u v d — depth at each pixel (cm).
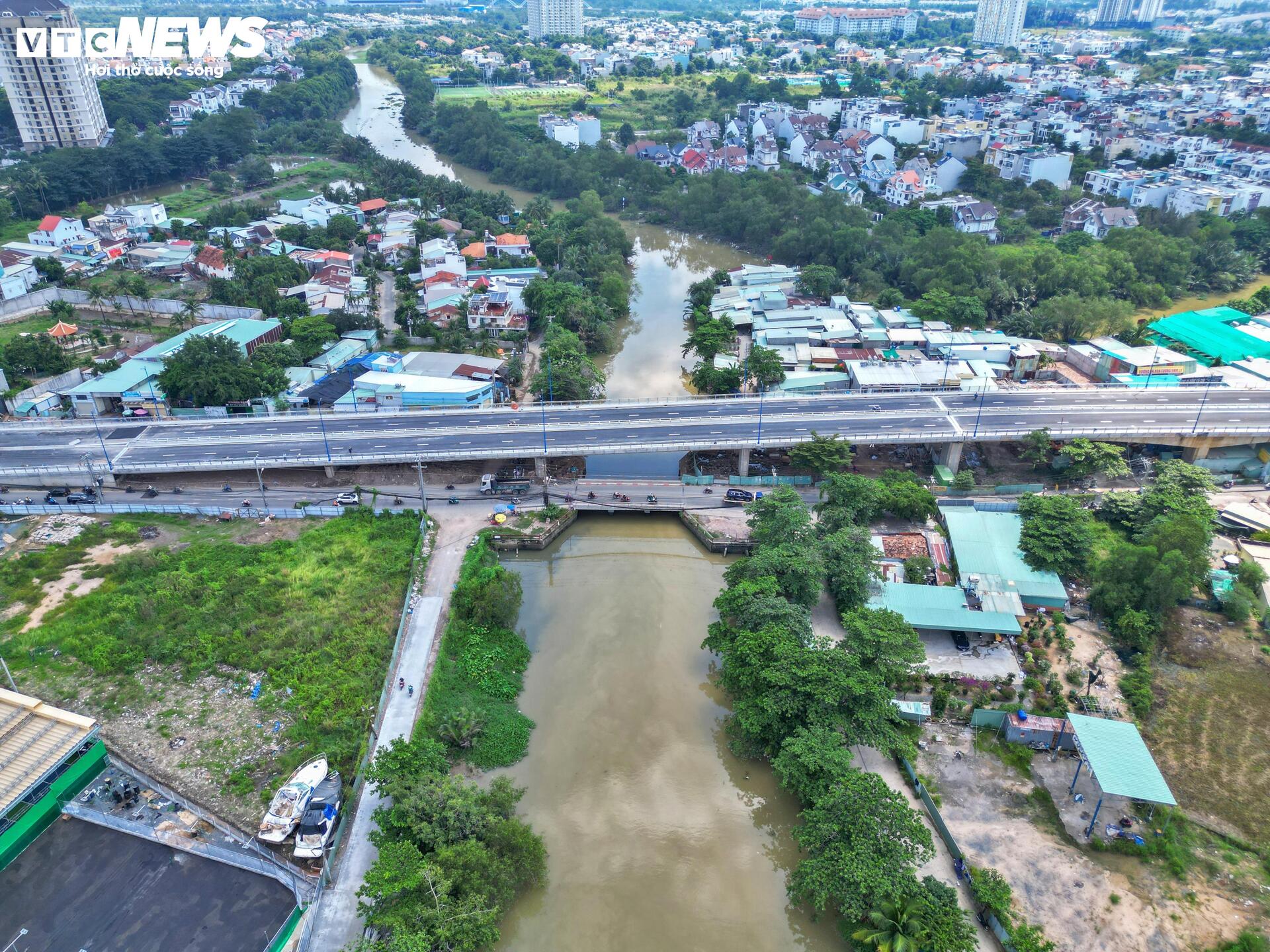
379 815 7894
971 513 12650
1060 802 8481
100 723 9500
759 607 9888
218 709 9719
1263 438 14338
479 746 9288
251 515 13700
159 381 16338
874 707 8712
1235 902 7475
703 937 7388
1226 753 9006
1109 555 11969
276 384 16762
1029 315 19950
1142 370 17125
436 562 12450
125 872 7712
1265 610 10919
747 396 16362
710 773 9119
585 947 7306
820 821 7506
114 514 13750
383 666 10331
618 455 14538
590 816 8562
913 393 16275
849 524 12206
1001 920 7119
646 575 12550
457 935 6838
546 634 11275
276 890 7556
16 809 8031
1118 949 7075
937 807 8344
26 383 17175
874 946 6912
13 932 7131
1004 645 10569
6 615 11250
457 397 16300
